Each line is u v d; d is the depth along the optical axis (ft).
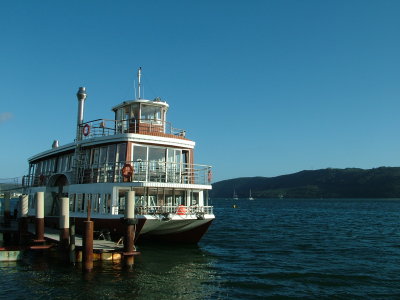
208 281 63.41
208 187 91.09
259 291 57.88
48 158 127.13
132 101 101.76
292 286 60.85
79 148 101.60
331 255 90.84
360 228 171.53
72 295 54.44
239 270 71.97
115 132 105.29
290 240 121.39
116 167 89.20
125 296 54.24
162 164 94.43
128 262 68.28
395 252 96.12
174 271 69.36
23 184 144.15
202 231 90.27
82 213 92.58
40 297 53.57
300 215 289.94
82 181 98.02
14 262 75.10
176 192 93.76
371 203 633.20
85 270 65.67
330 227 176.45
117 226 81.51
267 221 218.79
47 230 101.71
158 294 55.52
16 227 111.14
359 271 71.87
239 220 226.38
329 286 61.05
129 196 69.00
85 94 113.09
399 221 221.87
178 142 95.86
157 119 103.19
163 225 84.43
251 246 105.91
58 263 73.97
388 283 63.05
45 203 117.29
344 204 584.81
